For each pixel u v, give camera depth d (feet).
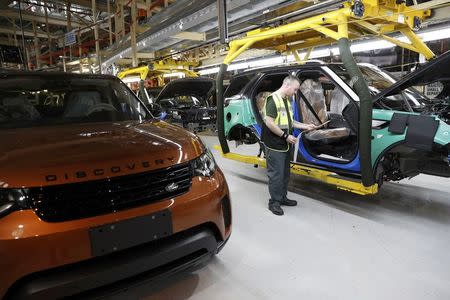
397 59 22.85
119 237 4.83
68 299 4.60
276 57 21.61
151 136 6.38
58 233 4.42
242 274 7.02
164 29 18.51
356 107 9.50
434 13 12.56
